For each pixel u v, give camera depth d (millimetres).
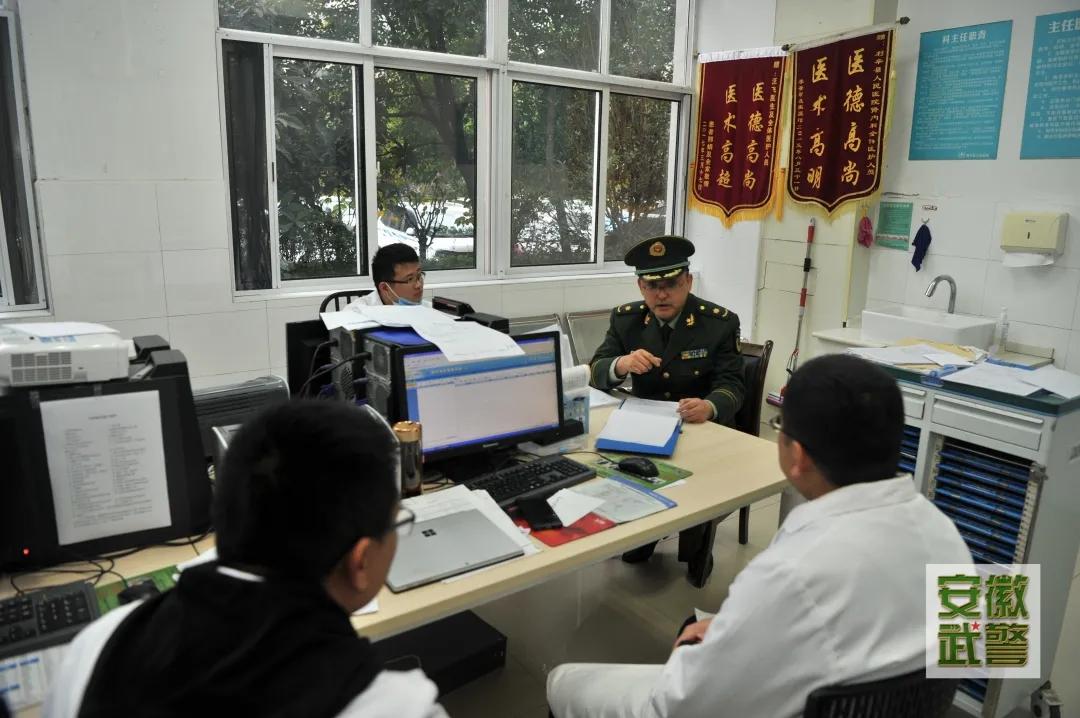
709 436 2211
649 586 2660
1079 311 3207
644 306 2736
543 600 2566
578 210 4547
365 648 665
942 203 3648
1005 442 1929
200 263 3232
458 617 2279
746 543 2986
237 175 3367
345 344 1921
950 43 3537
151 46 2975
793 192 4246
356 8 3512
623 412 2256
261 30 3297
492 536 1480
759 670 998
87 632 731
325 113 3561
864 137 3852
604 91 4434
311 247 3646
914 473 2193
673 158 4922
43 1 2740
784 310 4395
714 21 4633
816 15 4031
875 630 966
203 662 612
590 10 4305
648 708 1169
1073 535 2037
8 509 1296
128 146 2996
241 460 682
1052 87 3199
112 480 1380
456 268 4148
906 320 3445
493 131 4055
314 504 659
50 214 2891
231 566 674
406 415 1727
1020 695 2002
